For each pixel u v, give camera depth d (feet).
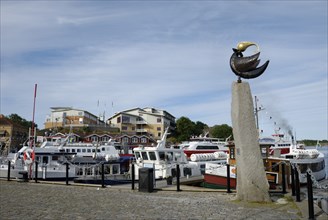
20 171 75.00
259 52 40.83
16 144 277.03
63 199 44.93
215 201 41.86
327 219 30.27
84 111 315.99
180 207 37.78
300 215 32.55
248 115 41.01
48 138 148.46
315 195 49.80
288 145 118.62
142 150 87.15
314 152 82.43
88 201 43.06
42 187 60.23
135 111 343.87
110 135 260.42
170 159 86.79
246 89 41.37
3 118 290.76
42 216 32.83
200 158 91.15
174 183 69.82
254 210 35.22
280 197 44.47
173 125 379.96
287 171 59.98
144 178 53.47
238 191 41.88
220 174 68.03
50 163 86.84
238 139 41.22
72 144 124.16
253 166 40.45
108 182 75.41
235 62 41.88
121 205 39.58
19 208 37.60
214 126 347.97
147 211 35.45
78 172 90.33
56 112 318.86
